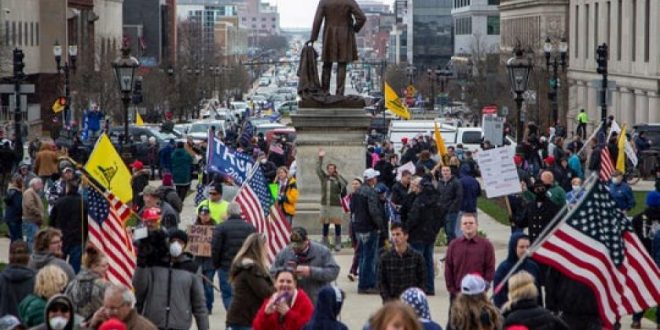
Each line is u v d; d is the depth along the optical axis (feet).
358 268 144.56
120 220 107.34
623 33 458.50
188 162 226.17
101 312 79.15
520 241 98.48
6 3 442.91
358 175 187.73
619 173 160.56
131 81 239.71
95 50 560.20
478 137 326.44
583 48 525.34
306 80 189.37
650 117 430.20
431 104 650.84
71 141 288.10
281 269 92.07
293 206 169.78
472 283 78.74
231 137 329.72
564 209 89.92
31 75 489.67
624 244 87.51
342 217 167.84
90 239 107.14
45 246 98.89
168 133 341.21
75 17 544.62
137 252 95.30
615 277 87.20
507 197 144.77
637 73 439.63
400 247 105.50
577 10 540.93
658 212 119.44
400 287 105.19
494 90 510.17
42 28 505.66
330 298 81.00
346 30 188.65
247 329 93.91
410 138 322.14
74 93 449.89
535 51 540.11
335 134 186.91
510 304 81.15
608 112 474.08
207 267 124.36
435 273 147.23
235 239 114.62
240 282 94.02
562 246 86.84
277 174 175.94
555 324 80.48
